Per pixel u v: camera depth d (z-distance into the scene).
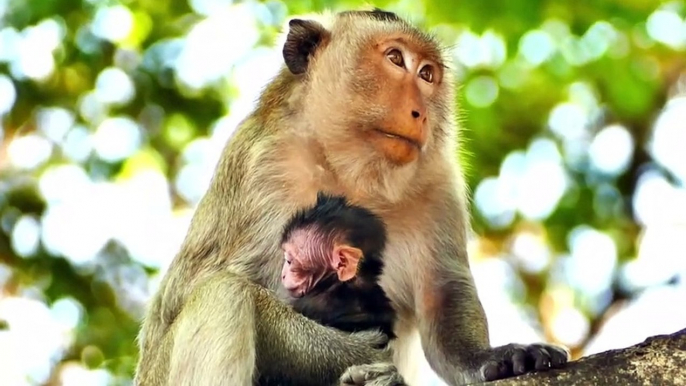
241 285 9.50
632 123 18.42
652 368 7.71
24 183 18.23
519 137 17.97
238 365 9.16
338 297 9.87
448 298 10.34
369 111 10.22
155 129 18.45
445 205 10.49
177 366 9.35
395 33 10.60
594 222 18.16
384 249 10.27
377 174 10.23
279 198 10.31
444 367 10.10
